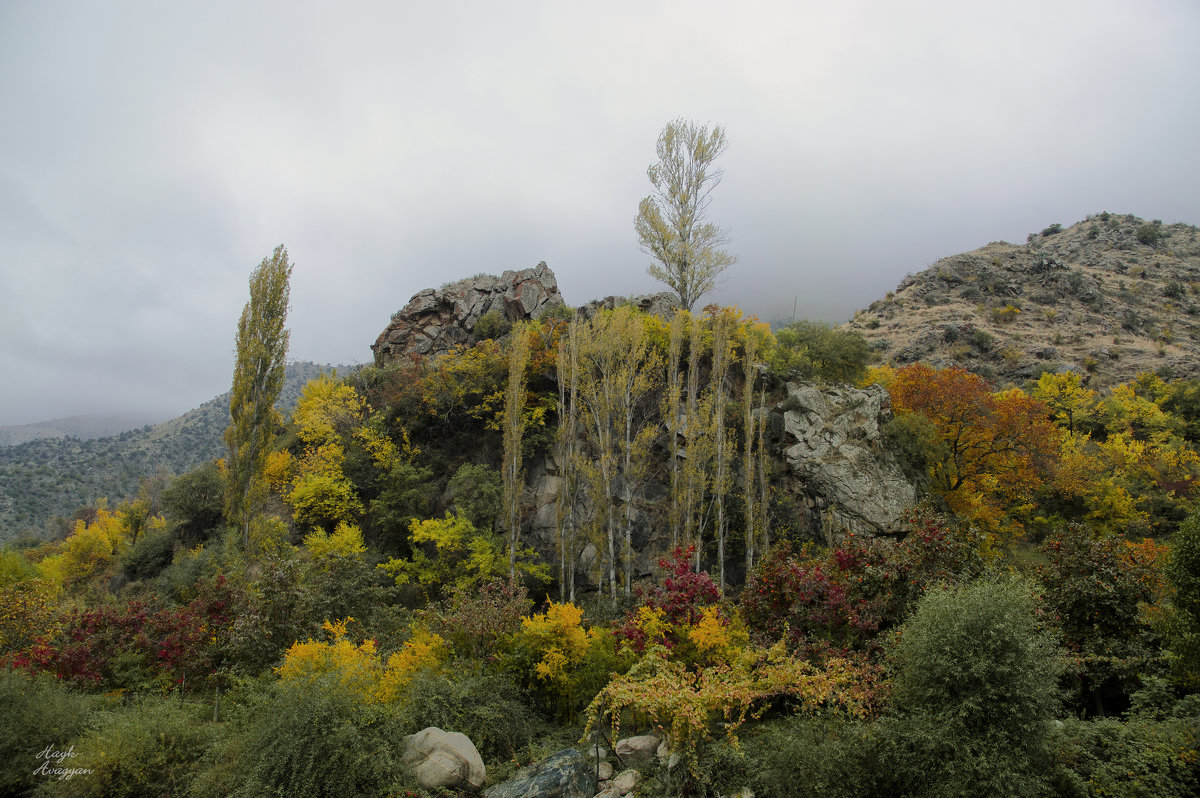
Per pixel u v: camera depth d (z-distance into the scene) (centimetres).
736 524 2494
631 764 974
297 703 977
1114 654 1059
